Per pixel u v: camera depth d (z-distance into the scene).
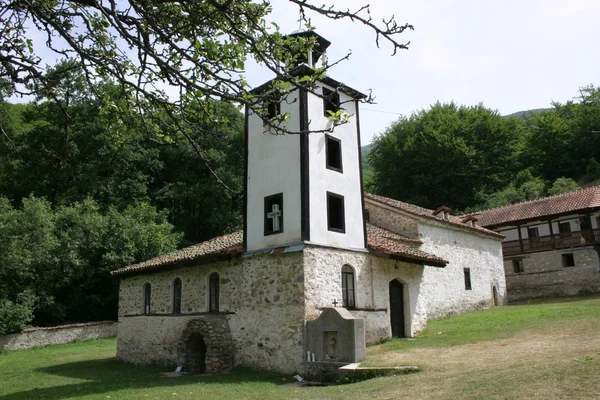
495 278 30.00
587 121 52.75
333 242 15.46
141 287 20.06
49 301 28.09
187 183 40.16
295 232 14.85
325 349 13.44
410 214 23.94
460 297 25.66
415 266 19.05
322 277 14.71
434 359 12.37
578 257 32.75
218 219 39.00
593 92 58.81
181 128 6.80
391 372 11.47
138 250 31.28
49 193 35.62
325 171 15.80
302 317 13.92
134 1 5.92
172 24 6.96
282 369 14.05
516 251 35.75
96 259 30.84
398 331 17.69
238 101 5.98
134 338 19.53
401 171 49.03
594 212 32.75
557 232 34.75
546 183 51.62
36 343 25.08
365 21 5.57
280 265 14.80
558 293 33.22
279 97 6.29
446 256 25.34
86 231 30.00
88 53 6.46
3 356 22.55
